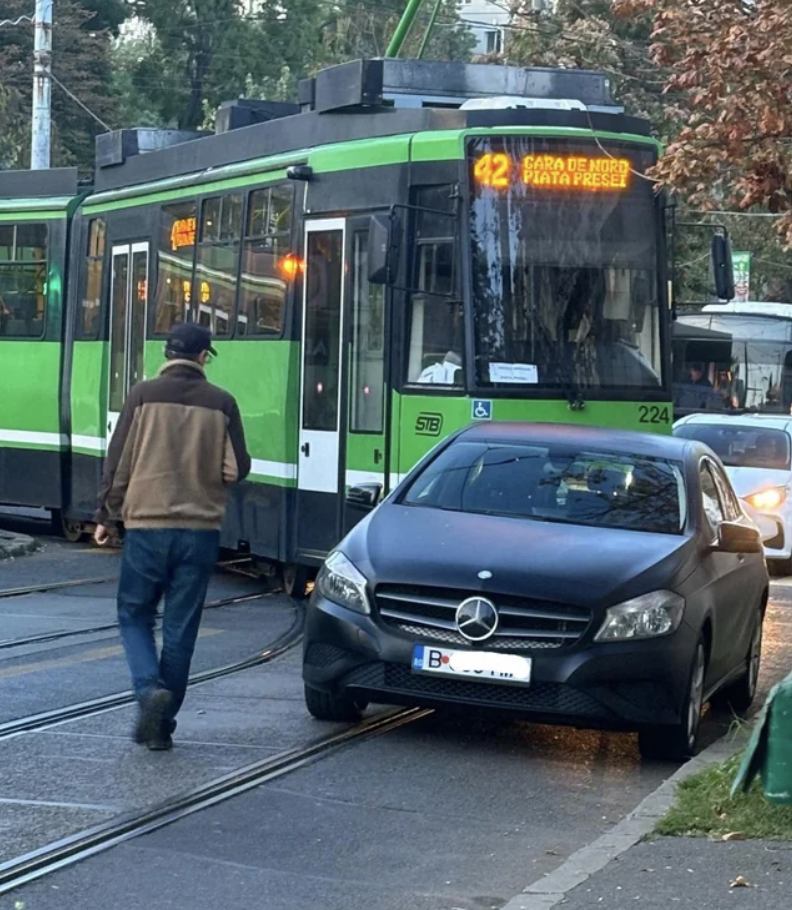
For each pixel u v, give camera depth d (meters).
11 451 22.03
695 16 11.66
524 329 14.65
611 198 15.05
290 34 68.88
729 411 32.62
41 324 21.61
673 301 15.25
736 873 6.91
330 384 15.71
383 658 9.52
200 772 8.90
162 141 20.42
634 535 10.16
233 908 6.70
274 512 16.41
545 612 9.32
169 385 9.38
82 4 65.50
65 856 7.30
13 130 49.22
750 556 11.54
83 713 10.37
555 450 11.13
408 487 10.96
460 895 6.96
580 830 8.10
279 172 16.59
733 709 11.81
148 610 9.44
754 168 11.66
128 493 9.30
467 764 9.45
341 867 7.32
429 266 14.80
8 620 14.30
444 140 14.75
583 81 17.00
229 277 17.41
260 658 12.66
